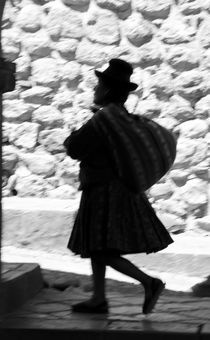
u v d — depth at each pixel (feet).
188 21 35.42
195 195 34.40
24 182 36.50
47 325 19.52
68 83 36.78
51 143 36.58
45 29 37.22
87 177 20.90
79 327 19.21
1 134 21.09
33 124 36.81
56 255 32.89
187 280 29.43
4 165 36.88
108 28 36.37
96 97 21.40
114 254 20.61
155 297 20.21
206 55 35.06
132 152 20.01
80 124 36.29
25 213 33.50
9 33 37.68
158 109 35.47
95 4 36.68
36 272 24.31
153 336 18.58
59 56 37.01
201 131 34.78
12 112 37.11
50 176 36.42
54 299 23.35
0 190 21.16
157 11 35.73
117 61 21.36
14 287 21.71
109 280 28.55
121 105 21.33
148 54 35.78
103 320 20.16
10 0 37.68
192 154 34.63
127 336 18.67
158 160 20.26
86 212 20.81
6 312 20.98
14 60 37.47
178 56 35.35
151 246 20.54
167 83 35.42
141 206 20.94
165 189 34.81
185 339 18.49
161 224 21.26
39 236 33.30
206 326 19.42
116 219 20.42
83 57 36.68
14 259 31.83
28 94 37.06
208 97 34.91
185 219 34.47
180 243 32.22
